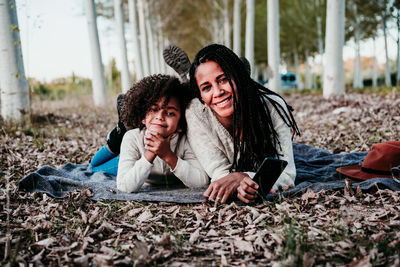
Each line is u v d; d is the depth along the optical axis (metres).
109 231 2.23
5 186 3.14
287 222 2.24
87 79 16.91
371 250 1.77
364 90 12.72
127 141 2.99
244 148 2.78
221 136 2.82
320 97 12.15
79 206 2.66
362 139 4.72
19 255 1.91
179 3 29.19
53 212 2.54
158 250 1.96
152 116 2.71
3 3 6.74
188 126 2.88
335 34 9.97
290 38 29.02
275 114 2.83
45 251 1.99
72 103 13.24
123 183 2.83
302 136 5.73
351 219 2.18
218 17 26.28
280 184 2.76
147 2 24.17
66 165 3.89
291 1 25.59
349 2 20.03
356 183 2.86
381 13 14.83
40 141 5.39
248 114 2.64
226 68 2.55
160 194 2.84
